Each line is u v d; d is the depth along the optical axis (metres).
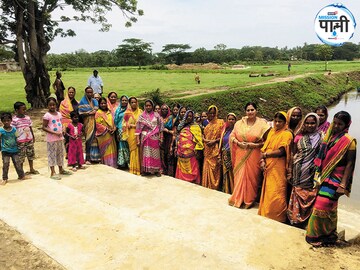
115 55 119.81
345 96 41.38
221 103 24.34
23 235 4.70
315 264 4.04
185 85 34.34
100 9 20.34
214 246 4.40
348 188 4.32
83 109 8.10
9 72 75.44
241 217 5.26
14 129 6.80
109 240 4.50
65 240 4.54
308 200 5.12
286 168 5.37
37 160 8.89
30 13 18.39
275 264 4.01
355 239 5.10
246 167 5.89
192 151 7.59
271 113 26.55
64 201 5.79
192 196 6.19
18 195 6.11
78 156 7.80
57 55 106.56
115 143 8.34
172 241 4.46
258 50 132.62
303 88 34.72
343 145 4.27
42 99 19.80
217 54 124.44
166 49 118.88
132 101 7.82
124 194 6.29
